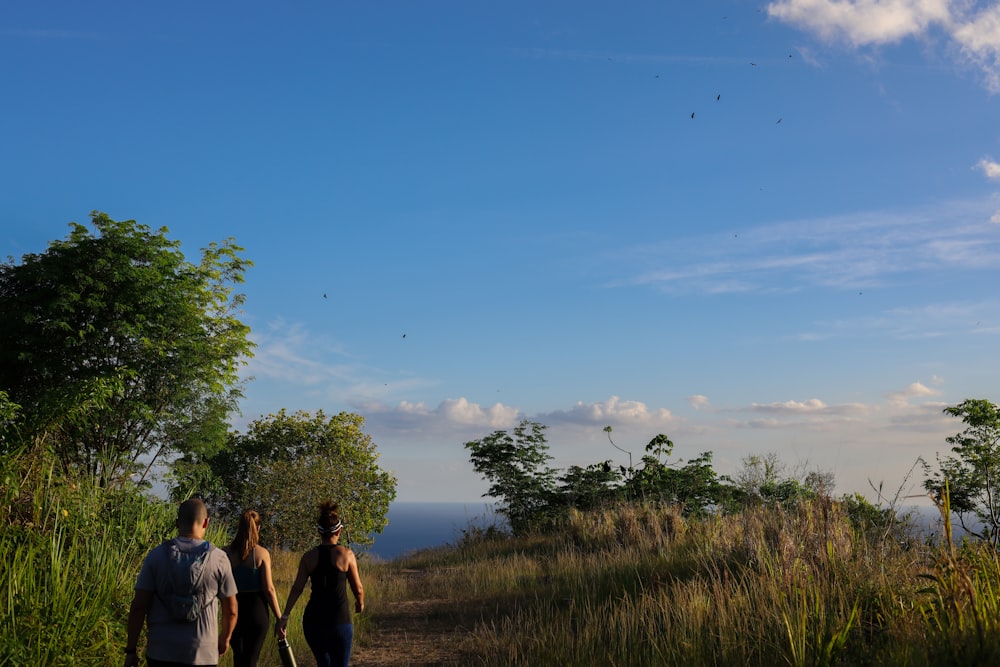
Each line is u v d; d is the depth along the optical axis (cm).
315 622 678
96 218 2164
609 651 804
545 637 893
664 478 2498
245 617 664
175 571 499
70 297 1966
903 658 549
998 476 2577
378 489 2750
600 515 2125
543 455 3014
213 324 2334
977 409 2880
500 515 2967
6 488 841
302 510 2472
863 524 879
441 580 1714
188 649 493
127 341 2073
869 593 726
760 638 686
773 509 1303
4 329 1912
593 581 1308
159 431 2123
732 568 1109
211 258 2381
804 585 737
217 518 2638
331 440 2823
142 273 2102
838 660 607
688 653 722
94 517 906
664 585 1106
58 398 1115
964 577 609
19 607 673
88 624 700
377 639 1141
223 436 2328
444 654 987
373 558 2589
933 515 773
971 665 508
